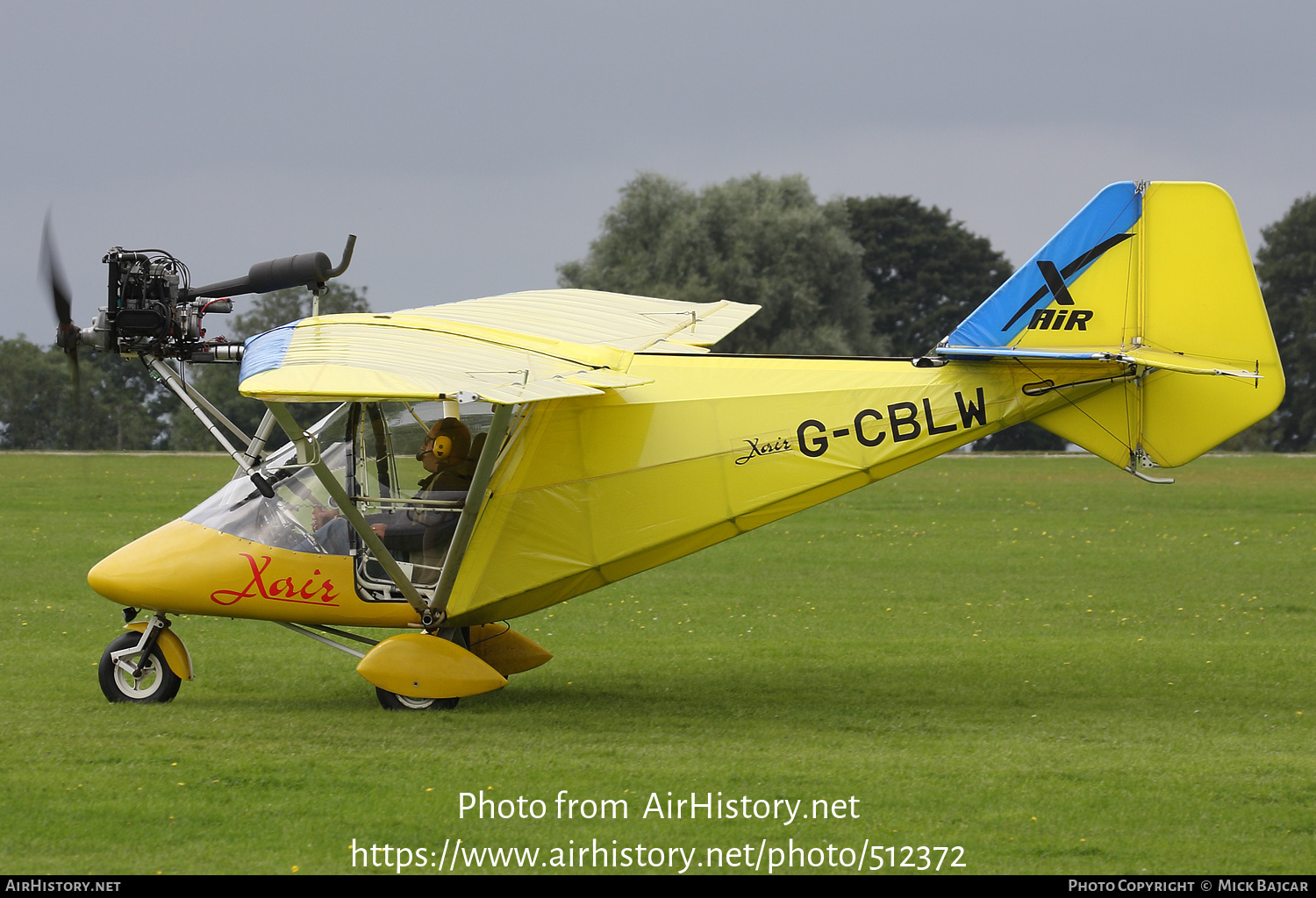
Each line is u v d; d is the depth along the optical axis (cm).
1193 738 2861
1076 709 3197
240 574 3116
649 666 3809
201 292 3303
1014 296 3278
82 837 2127
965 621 4650
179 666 3203
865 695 3384
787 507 3250
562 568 3148
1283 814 2278
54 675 3534
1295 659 3888
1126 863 2044
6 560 6053
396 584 3044
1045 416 3309
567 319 3666
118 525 7650
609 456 3172
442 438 3102
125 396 16725
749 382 3256
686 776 2498
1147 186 3228
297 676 3594
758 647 4119
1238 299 3209
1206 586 5525
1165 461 3284
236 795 2350
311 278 3306
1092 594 5300
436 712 3111
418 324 3297
